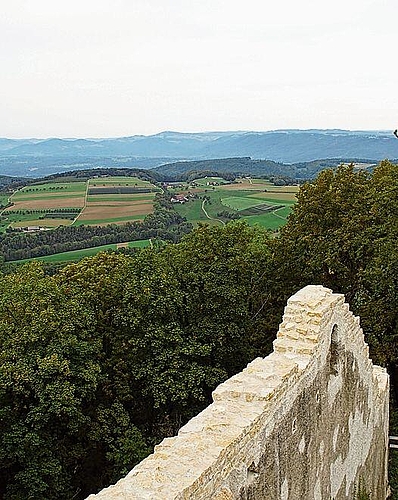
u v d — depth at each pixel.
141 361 22.48
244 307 24.42
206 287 23.61
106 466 23.08
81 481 22.84
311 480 12.28
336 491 14.43
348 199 28.73
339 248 26.89
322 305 13.07
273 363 11.12
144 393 21.98
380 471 20.05
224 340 23.80
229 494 8.17
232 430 8.70
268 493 9.84
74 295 23.39
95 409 22.20
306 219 29.14
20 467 20.39
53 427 20.56
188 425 8.91
